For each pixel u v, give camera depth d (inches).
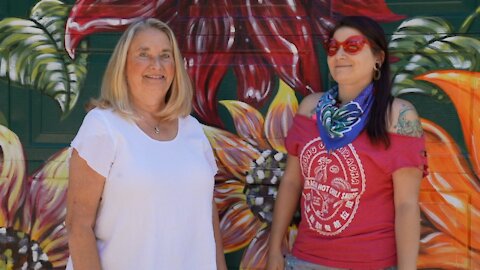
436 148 114.0
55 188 119.4
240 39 117.0
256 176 117.3
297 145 100.6
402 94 114.5
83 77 119.3
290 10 116.0
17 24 119.5
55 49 119.4
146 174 81.8
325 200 95.0
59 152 119.6
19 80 120.0
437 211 114.0
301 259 98.0
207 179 88.0
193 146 89.7
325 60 115.6
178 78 89.2
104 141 82.0
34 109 120.3
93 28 118.9
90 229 82.6
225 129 117.8
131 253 82.2
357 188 92.9
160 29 88.3
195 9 117.3
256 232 117.8
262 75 116.8
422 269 114.7
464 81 113.0
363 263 92.8
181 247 84.5
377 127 91.9
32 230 119.6
